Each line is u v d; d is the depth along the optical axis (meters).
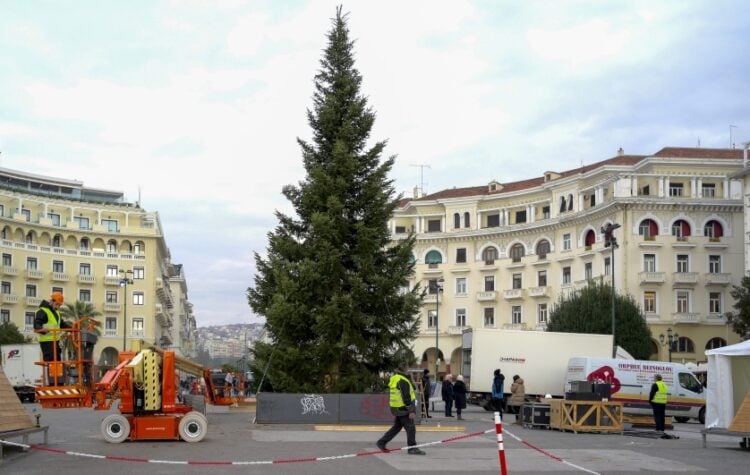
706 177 70.19
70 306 81.75
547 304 78.75
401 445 19.53
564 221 77.00
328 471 14.54
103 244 90.69
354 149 29.64
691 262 69.00
